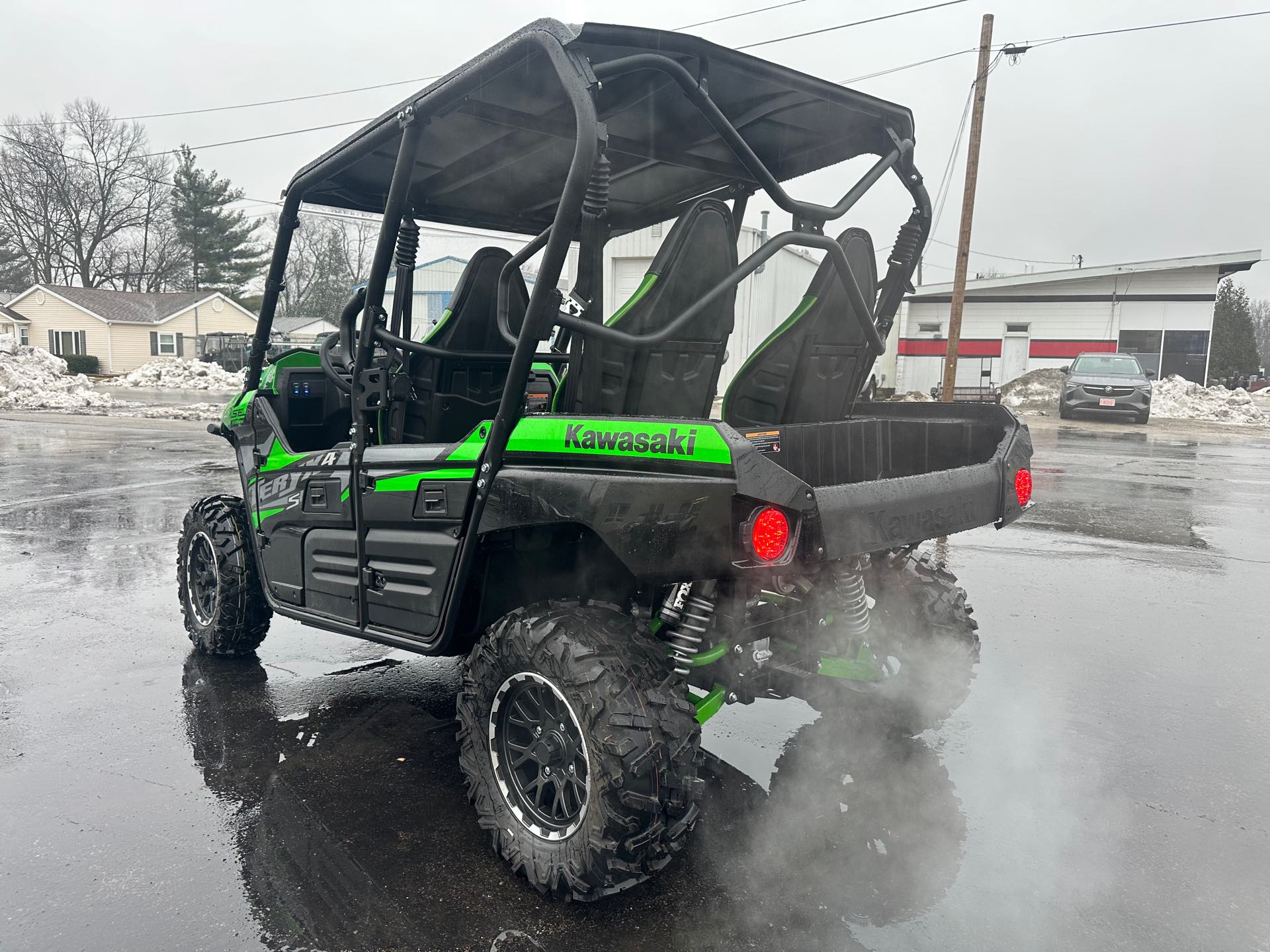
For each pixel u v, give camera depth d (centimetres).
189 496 946
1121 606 565
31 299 4747
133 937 236
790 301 567
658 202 412
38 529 777
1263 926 243
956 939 235
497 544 286
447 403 359
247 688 418
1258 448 1633
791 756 348
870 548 253
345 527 331
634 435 242
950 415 353
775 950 230
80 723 375
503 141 334
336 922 242
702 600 256
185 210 5366
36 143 5362
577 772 251
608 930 239
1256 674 441
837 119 323
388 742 360
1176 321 2855
